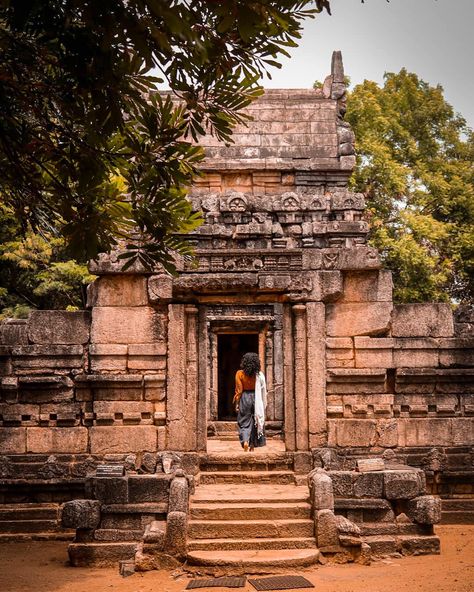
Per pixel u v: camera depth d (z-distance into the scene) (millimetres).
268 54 5766
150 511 11328
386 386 14289
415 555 11156
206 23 5465
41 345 14211
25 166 6441
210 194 19094
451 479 13930
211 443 18703
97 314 14234
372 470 11820
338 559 10766
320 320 14219
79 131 6367
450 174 29922
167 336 14156
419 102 30688
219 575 10234
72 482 13531
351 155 19859
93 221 6457
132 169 6422
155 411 14016
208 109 6152
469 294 29453
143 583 9969
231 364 24594
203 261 14602
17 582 10102
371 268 14281
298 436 14000
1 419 14109
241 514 11539
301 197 19125
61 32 5250
